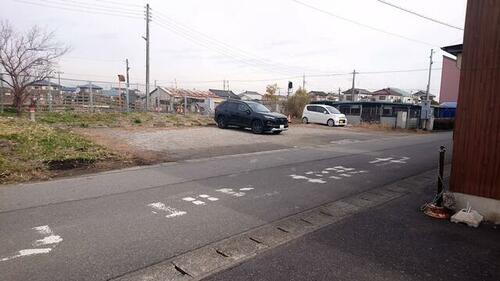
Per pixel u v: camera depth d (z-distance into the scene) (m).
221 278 3.59
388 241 4.64
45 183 7.14
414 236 4.84
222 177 8.19
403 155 13.05
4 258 3.85
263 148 13.56
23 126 12.70
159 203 6.02
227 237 4.67
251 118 18.47
